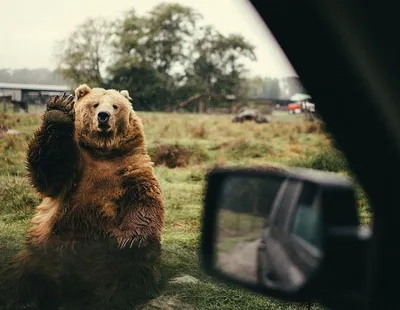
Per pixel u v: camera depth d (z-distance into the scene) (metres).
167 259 6.04
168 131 18.28
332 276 1.58
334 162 11.09
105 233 5.22
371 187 1.64
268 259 2.45
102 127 5.44
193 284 5.20
